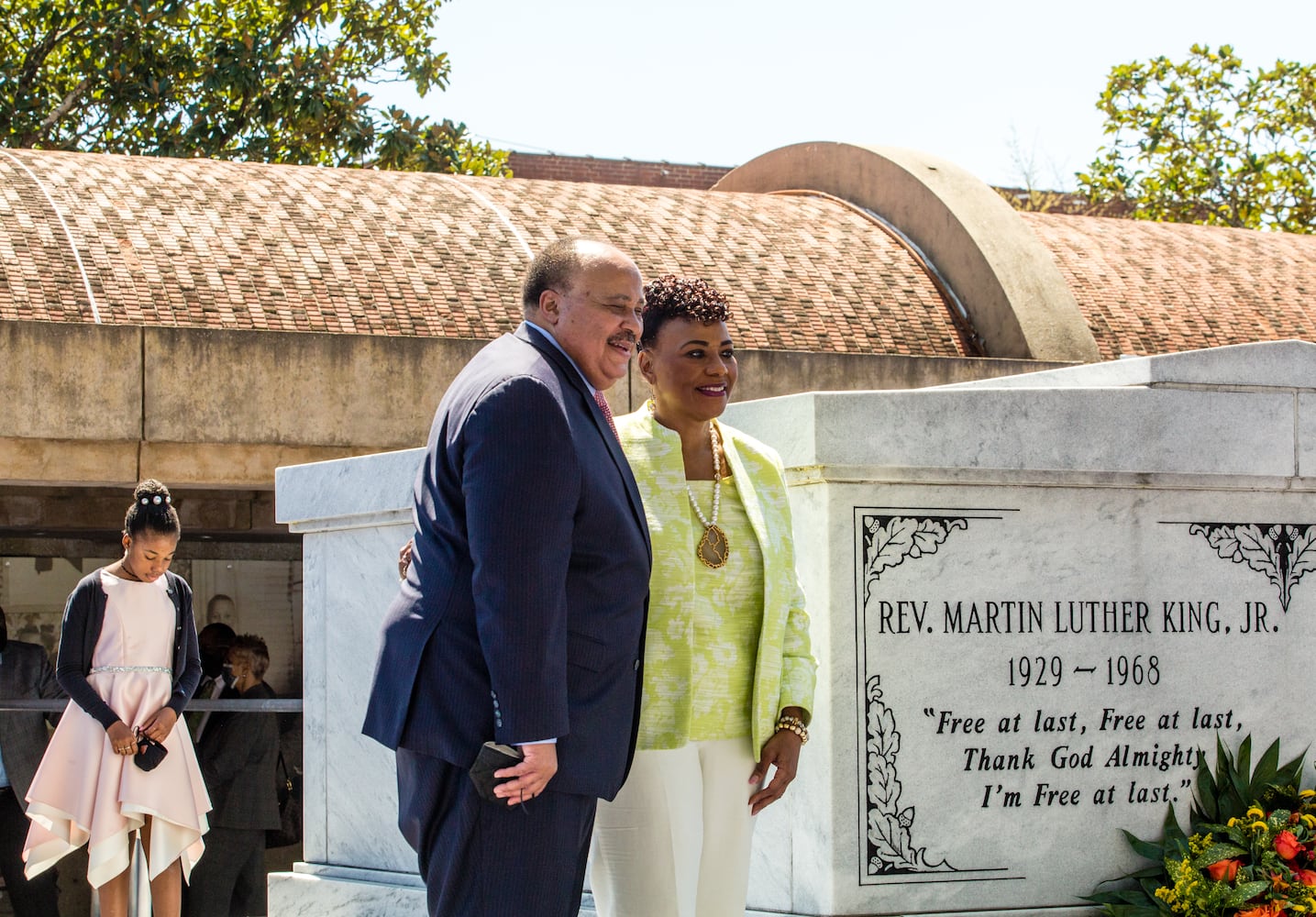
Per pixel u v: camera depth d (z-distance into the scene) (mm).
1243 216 27266
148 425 10281
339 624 6387
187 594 6980
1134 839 5172
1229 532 5395
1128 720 5219
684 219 15047
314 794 6520
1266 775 5340
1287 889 4879
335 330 11641
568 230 13969
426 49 23625
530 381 3578
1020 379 6000
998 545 5098
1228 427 5367
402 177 15008
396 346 10836
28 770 8242
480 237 13445
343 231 13055
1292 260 17078
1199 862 5008
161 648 6766
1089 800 5160
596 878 4305
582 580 3697
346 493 6281
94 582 6707
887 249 15125
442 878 3621
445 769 3621
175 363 10352
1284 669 5426
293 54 21938
